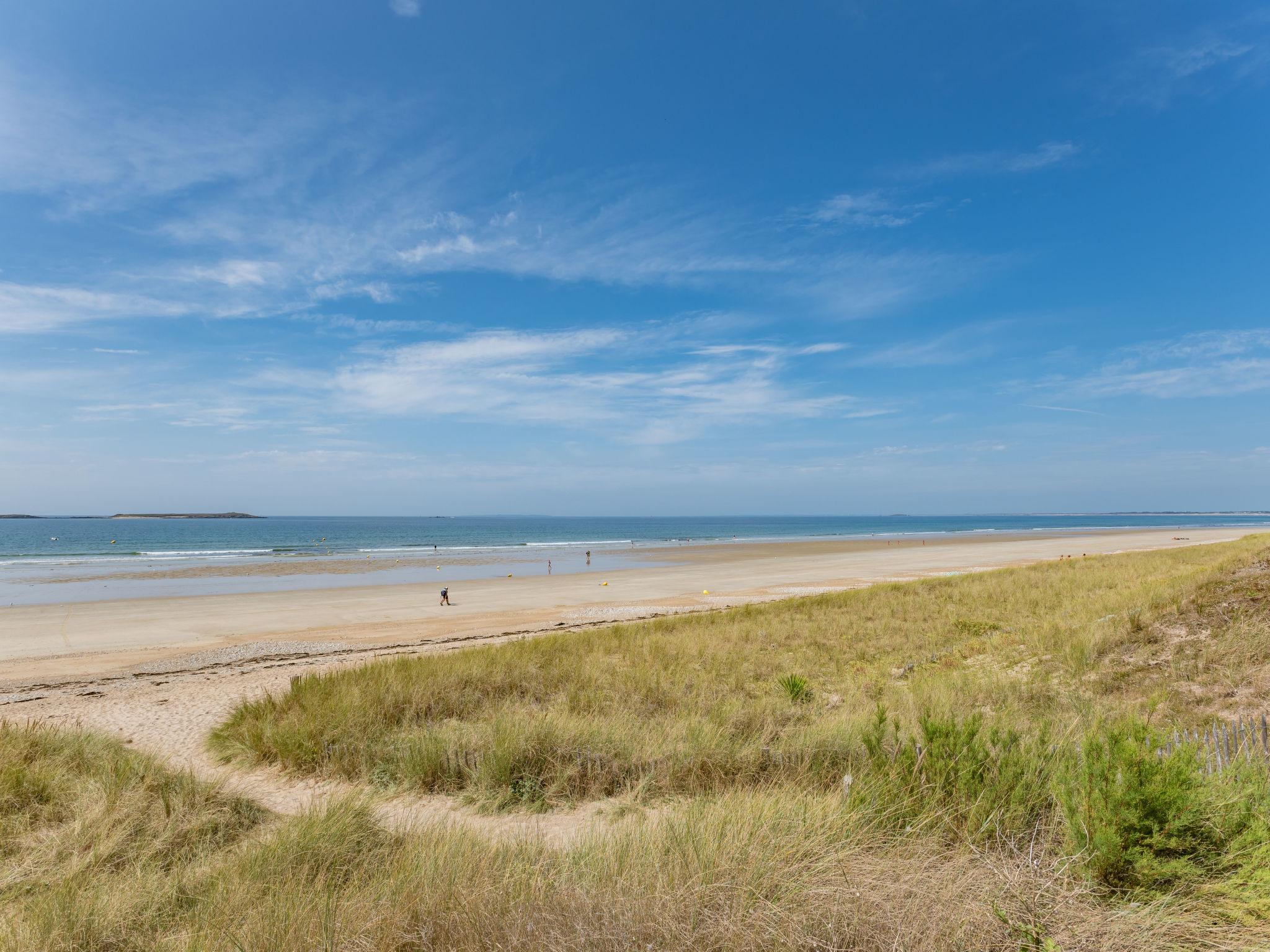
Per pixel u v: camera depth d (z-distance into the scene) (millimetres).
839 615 19219
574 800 6898
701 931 3359
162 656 18469
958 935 3232
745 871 3885
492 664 12828
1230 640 9836
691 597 31547
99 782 6805
